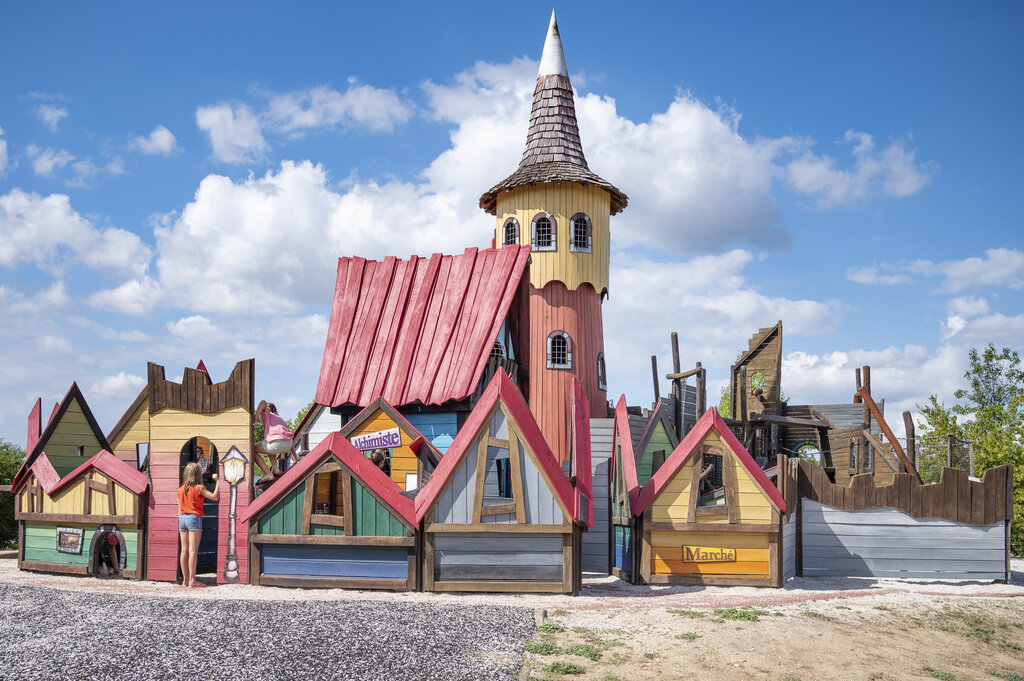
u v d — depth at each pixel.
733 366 30.58
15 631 11.27
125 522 16.25
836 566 18.73
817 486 18.89
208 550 17.88
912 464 25.38
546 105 31.11
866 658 11.92
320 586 14.80
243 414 15.95
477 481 14.62
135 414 20.33
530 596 14.33
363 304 26.52
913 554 18.75
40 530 17.56
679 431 25.91
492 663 10.07
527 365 27.56
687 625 12.38
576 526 14.96
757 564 16.45
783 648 11.78
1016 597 16.64
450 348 24.19
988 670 12.34
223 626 11.37
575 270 28.83
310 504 15.06
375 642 10.70
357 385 24.55
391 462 18.30
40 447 18.36
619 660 10.63
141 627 11.35
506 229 29.69
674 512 16.67
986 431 38.56
